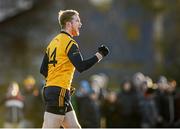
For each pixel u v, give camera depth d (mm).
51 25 79500
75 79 77875
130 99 41406
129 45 87562
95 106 40625
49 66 21125
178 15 88812
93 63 20469
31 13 78938
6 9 77250
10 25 78188
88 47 84500
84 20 84375
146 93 41438
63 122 21188
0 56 76875
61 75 20828
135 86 41531
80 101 40688
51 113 20734
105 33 86000
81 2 83188
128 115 41438
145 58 87438
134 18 88375
